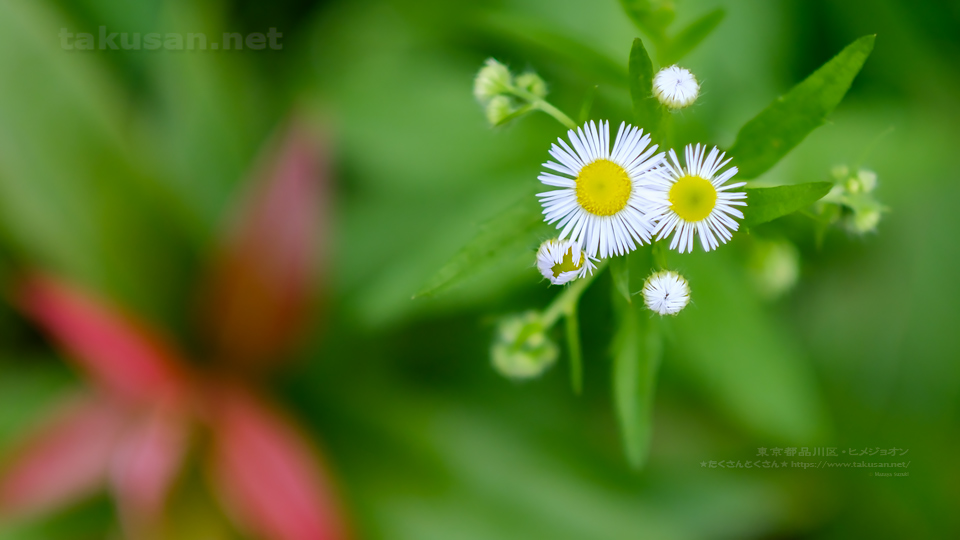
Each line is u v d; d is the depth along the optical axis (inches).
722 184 14.0
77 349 17.0
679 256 15.8
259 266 17.6
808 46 18.7
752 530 18.4
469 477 18.0
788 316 19.0
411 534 17.8
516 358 15.3
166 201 17.7
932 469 18.6
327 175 17.5
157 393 17.5
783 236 15.1
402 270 16.7
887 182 17.4
